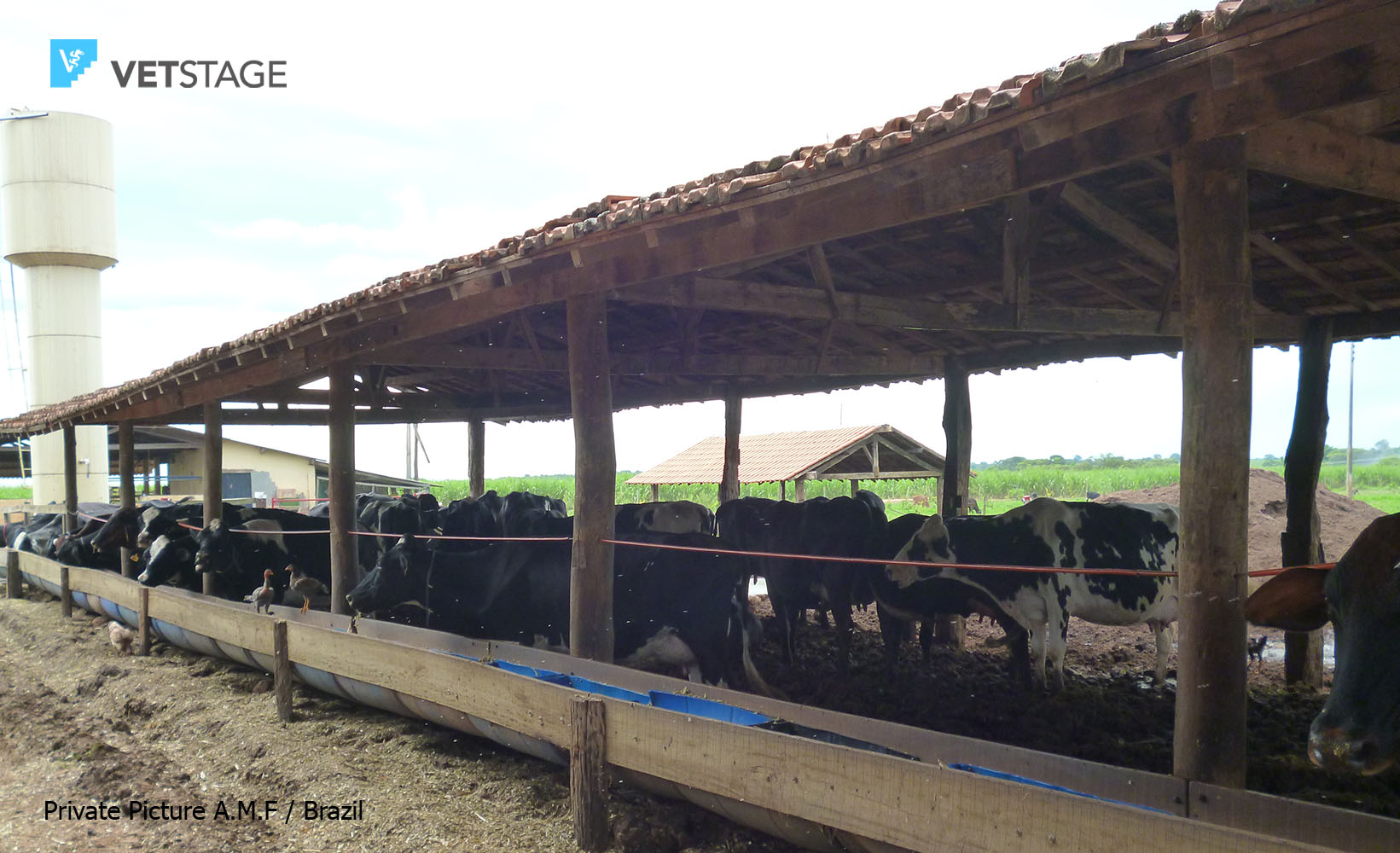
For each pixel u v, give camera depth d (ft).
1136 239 17.85
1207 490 10.53
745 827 14.82
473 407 49.62
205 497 37.22
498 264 18.43
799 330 29.78
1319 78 9.37
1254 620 10.46
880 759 11.51
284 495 112.27
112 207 91.71
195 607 28.99
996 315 18.69
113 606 36.68
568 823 15.92
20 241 87.66
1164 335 23.34
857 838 12.28
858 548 28.58
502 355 29.63
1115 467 217.77
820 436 59.82
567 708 15.76
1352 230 18.47
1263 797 10.30
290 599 35.17
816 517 28.78
